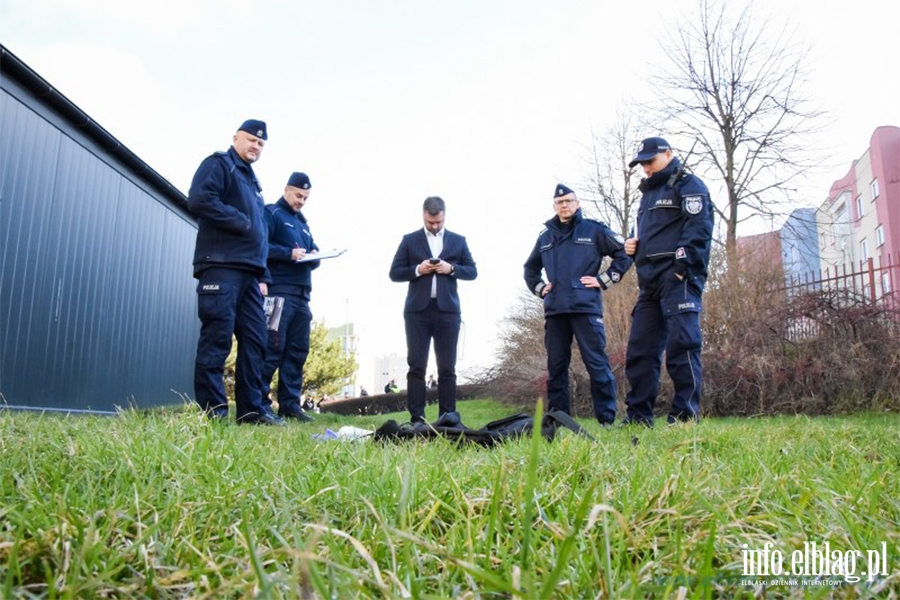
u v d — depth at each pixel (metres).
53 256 7.74
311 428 5.32
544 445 2.64
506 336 15.89
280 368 7.83
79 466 1.93
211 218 5.14
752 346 10.47
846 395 9.36
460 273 6.32
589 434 3.67
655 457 2.55
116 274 9.33
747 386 9.79
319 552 1.24
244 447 2.46
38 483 1.64
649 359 5.47
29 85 7.08
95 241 8.70
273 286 7.63
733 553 1.32
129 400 9.44
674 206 5.29
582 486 1.88
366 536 1.37
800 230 18.95
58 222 7.81
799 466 2.21
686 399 5.20
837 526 1.42
